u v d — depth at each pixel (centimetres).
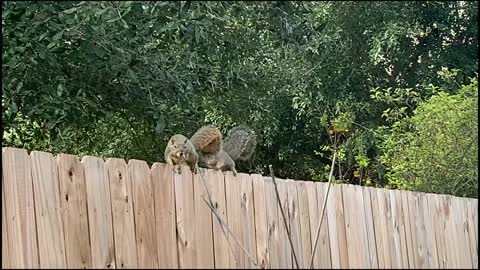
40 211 294
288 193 389
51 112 690
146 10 822
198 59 846
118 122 890
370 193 431
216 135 449
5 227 280
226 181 367
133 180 331
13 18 693
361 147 1079
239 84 966
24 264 284
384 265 429
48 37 691
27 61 666
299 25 1184
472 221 521
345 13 1216
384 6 1214
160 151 894
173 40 830
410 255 450
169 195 343
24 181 291
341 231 407
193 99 889
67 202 305
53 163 303
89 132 883
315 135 1222
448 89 1229
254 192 378
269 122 1145
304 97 1188
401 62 1233
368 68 1223
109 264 314
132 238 325
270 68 1141
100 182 319
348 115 988
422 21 1235
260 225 376
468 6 1262
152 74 764
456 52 1254
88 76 751
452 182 790
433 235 474
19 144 825
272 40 1159
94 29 702
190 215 350
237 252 363
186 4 793
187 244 345
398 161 829
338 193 409
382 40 1177
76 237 304
